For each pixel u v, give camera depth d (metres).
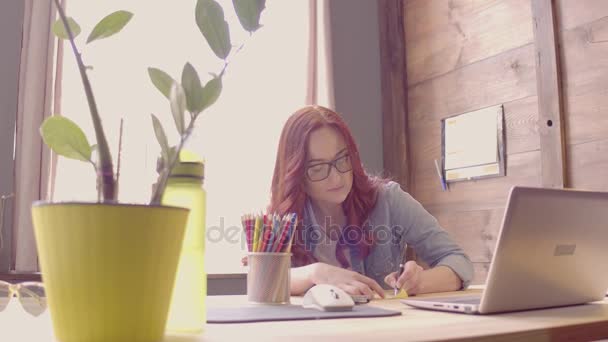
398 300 1.10
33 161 2.15
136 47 2.40
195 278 0.66
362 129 2.93
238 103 2.60
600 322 0.73
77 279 0.50
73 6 2.31
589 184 1.89
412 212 1.76
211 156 2.52
